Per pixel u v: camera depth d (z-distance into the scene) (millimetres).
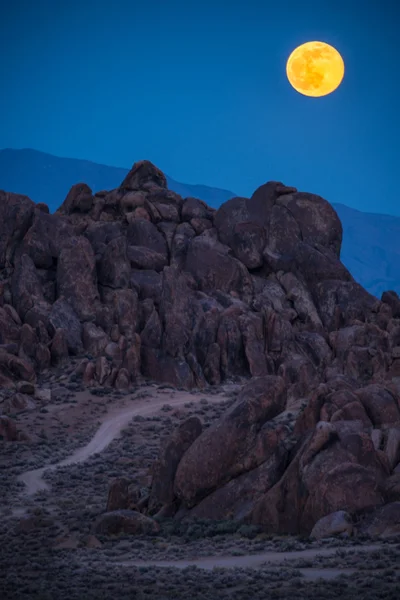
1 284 167875
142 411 136250
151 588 42719
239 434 68000
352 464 56750
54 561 55000
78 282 168125
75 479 99438
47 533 68188
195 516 66500
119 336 160125
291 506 58469
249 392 70938
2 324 156000
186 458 68625
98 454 113375
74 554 57812
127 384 147875
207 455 67562
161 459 71875
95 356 156375
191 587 42406
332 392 71125
